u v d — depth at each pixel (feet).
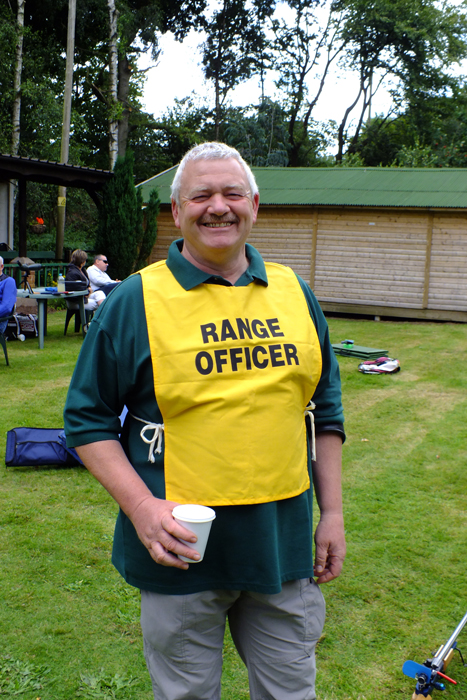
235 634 5.64
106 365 5.03
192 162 5.08
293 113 117.80
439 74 113.09
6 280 26.68
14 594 9.98
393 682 8.23
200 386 4.87
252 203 5.37
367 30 109.70
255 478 4.94
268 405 5.01
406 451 17.44
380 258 47.57
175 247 5.32
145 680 8.18
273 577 4.98
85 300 34.81
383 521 12.95
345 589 10.36
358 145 122.83
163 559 4.56
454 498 14.20
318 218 49.08
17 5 75.25
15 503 13.39
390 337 38.50
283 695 5.42
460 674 8.38
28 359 28.55
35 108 69.82
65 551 11.41
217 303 5.08
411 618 9.59
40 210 79.10
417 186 48.65
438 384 25.54
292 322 5.34
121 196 45.75
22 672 8.22
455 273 45.50
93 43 90.33
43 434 15.85
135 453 5.15
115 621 9.41
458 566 11.14
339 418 5.81
